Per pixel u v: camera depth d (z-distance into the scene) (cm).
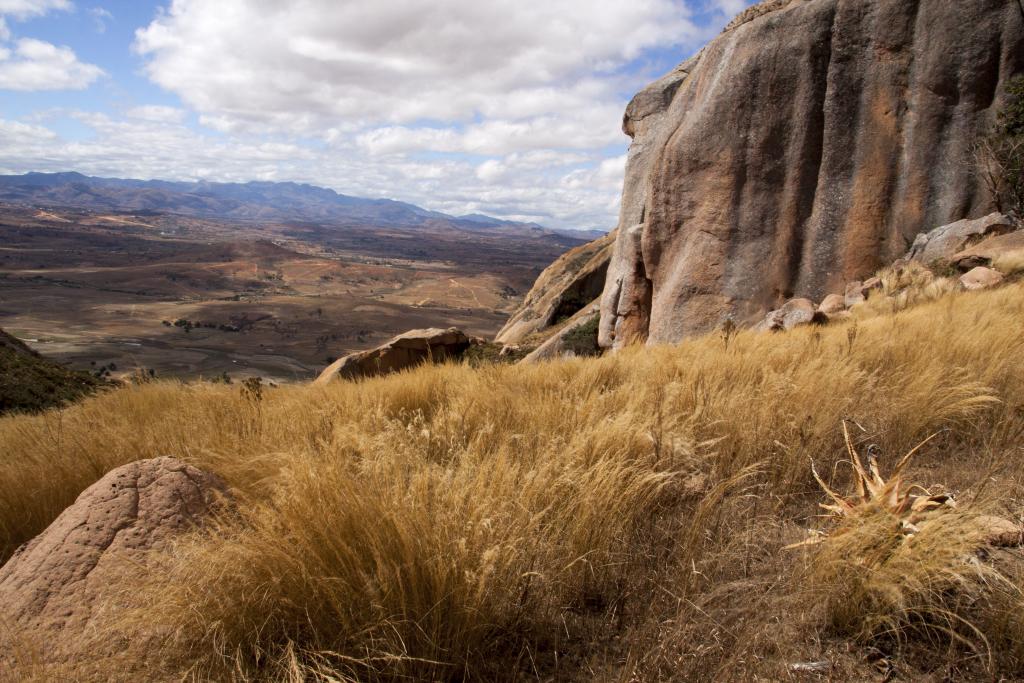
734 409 423
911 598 216
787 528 285
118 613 219
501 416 446
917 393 424
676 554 258
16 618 232
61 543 256
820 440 365
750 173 2100
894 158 1891
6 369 1479
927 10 1861
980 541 236
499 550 225
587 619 236
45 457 408
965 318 727
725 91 2164
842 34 1984
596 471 306
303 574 210
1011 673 191
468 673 204
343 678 183
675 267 2266
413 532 223
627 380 595
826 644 211
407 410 548
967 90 1797
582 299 4728
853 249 1914
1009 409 409
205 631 206
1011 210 1686
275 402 613
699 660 194
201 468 339
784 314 1552
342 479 251
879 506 246
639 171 2872
